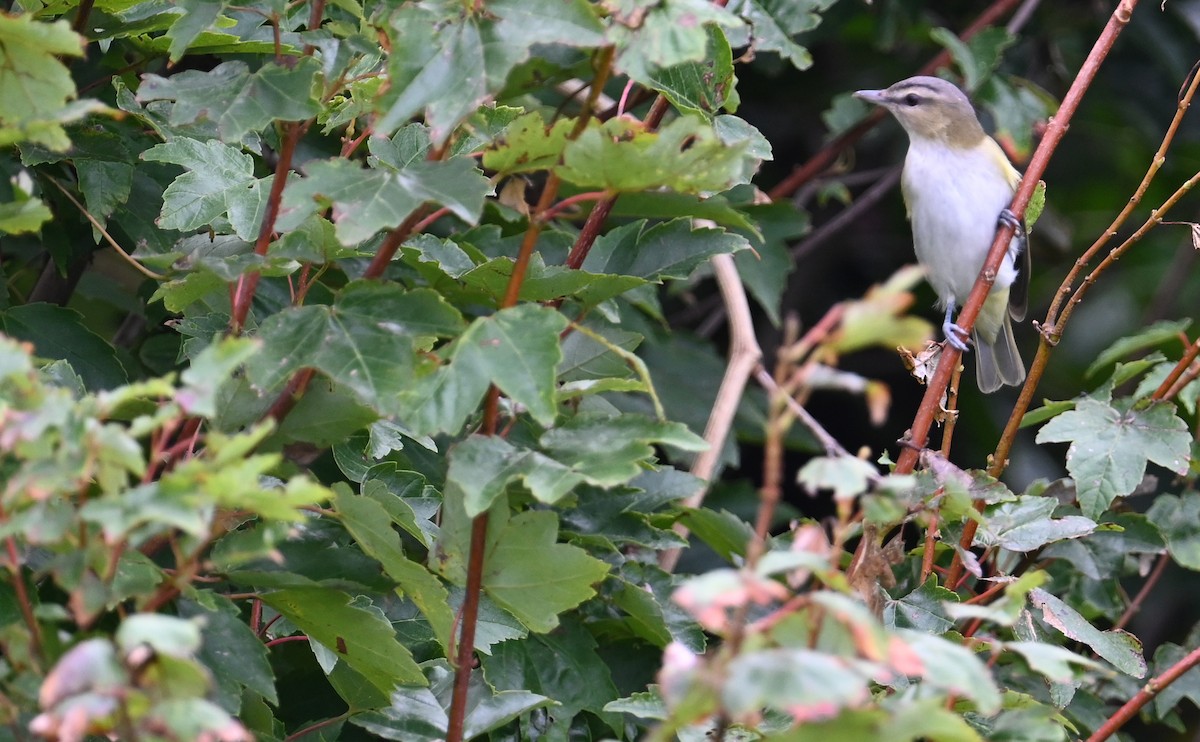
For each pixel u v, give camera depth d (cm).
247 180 579
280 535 411
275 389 478
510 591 460
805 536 358
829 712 311
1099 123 1334
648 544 666
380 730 530
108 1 592
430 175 422
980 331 1040
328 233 489
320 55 487
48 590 492
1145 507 1141
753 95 1327
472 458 421
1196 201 1409
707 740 462
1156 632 1202
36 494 335
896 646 326
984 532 628
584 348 605
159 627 308
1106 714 742
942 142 1028
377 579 489
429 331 439
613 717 618
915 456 589
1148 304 1433
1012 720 416
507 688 612
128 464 348
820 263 1412
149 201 646
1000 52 1074
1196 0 1200
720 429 919
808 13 809
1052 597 615
